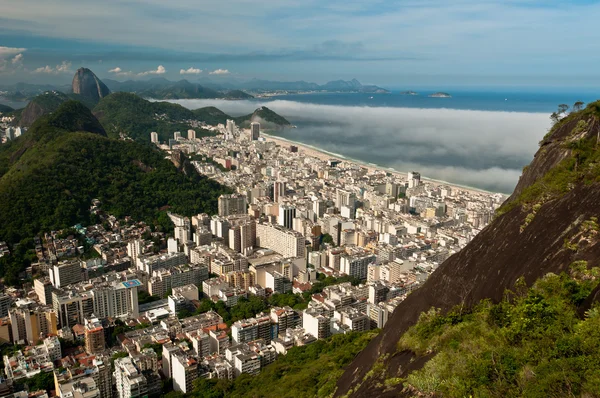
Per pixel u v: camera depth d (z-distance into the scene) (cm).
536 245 7638
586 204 7475
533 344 6028
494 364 6025
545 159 10700
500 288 7644
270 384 14225
